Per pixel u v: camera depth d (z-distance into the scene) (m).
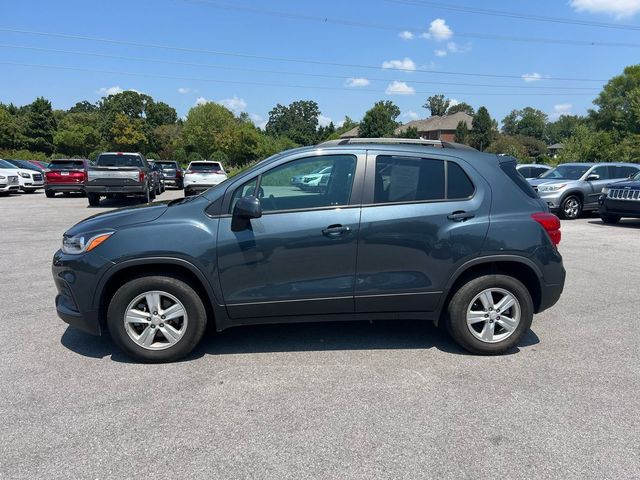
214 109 71.62
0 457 2.78
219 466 2.71
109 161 17.44
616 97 60.41
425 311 4.17
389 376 3.82
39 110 71.00
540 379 3.77
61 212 14.73
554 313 5.38
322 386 3.65
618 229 11.85
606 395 3.51
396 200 4.07
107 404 3.37
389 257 4.03
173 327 4.05
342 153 4.12
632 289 6.33
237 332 4.79
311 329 4.88
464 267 4.07
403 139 4.38
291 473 2.65
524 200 4.23
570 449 2.86
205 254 3.90
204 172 21.77
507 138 72.69
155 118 92.44
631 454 2.81
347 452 2.83
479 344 4.19
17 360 4.11
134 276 4.02
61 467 2.69
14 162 25.84
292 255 3.96
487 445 2.90
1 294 6.04
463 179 4.17
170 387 3.63
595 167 14.28
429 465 2.72
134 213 4.11
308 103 127.50
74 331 4.80
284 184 4.08
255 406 3.35
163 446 2.89
